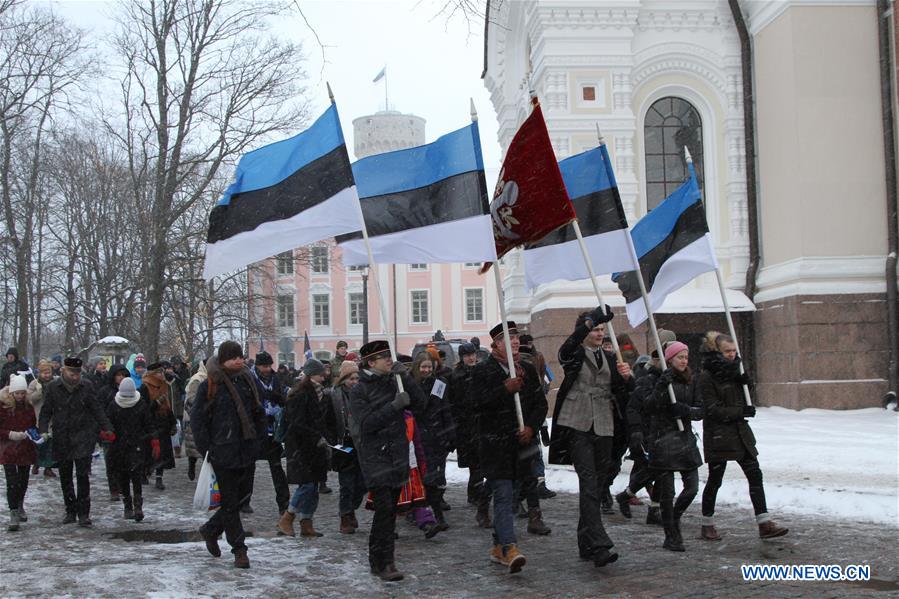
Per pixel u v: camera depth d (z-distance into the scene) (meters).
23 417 11.04
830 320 23.75
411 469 9.36
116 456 11.65
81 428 11.13
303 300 63.56
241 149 27.08
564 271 10.09
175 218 27.53
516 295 31.23
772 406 25.08
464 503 12.48
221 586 7.36
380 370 7.86
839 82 24.47
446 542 9.54
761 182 26.48
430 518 9.81
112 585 7.32
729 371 8.57
